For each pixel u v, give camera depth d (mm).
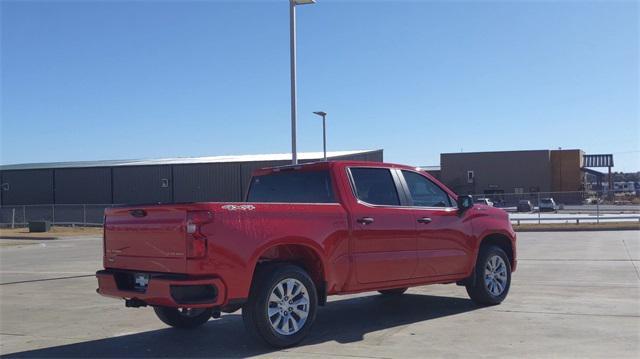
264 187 8891
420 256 8703
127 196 51812
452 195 9586
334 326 8477
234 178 50156
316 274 7766
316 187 8305
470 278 9523
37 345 7934
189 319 8594
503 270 10016
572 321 8445
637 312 9031
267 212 7199
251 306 7055
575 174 76938
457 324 8438
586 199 58562
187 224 6680
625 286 11688
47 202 53406
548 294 10805
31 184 53875
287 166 8688
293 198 8523
